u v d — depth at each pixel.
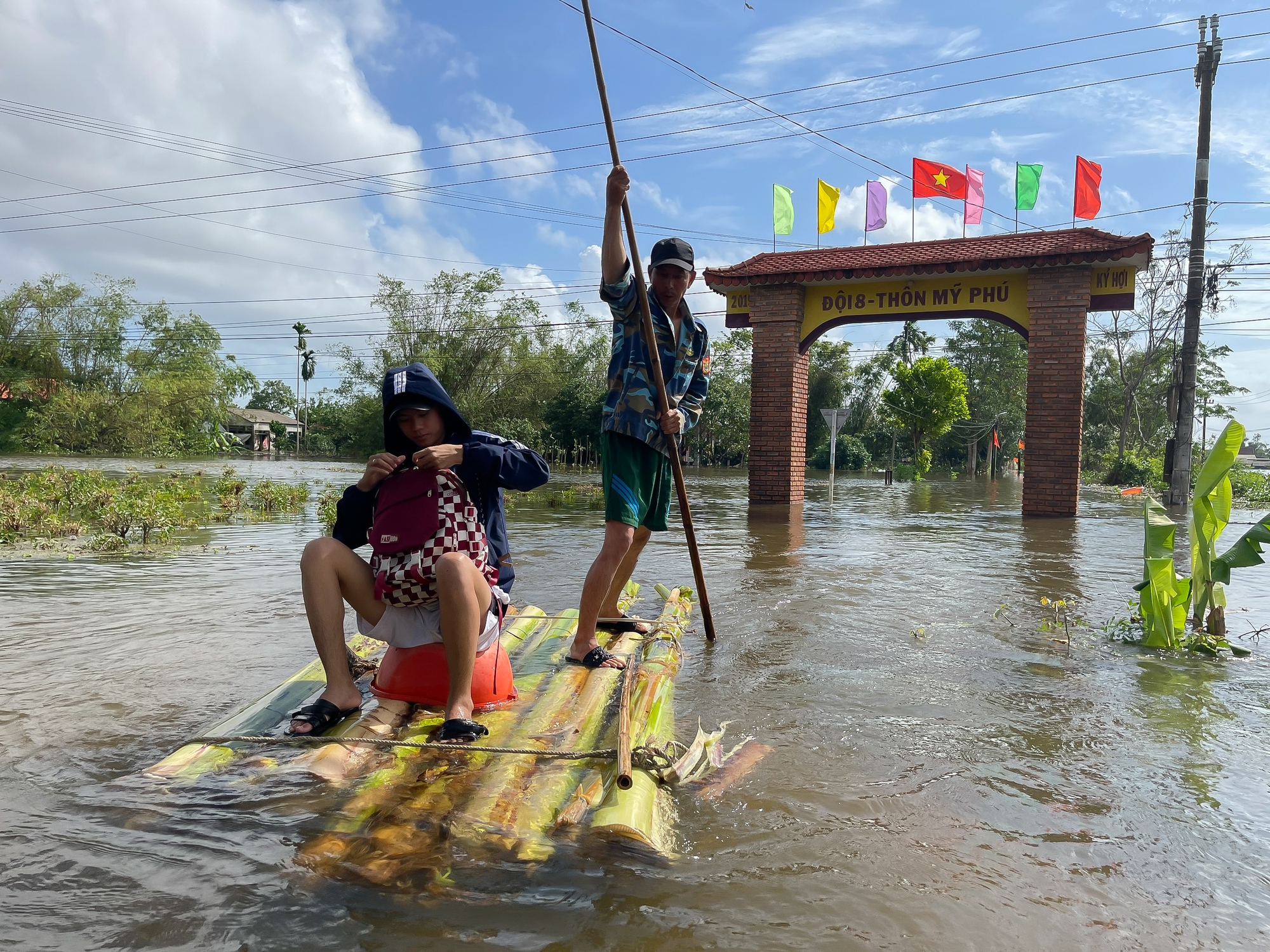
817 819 2.13
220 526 9.73
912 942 1.60
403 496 2.71
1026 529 10.12
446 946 1.52
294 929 1.55
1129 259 10.91
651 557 7.08
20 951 1.46
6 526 8.30
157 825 1.94
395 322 38.31
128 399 41.09
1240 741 2.76
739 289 13.20
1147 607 4.11
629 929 1.60
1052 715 3.01
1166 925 1.68
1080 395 11.41
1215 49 15.97
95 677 3.31
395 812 1.98
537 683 3.07
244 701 3.00
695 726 2.84
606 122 3.50
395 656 2.75
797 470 13.44
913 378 36.50
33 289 42.94
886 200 15.66
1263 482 21.73
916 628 4.33
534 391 40.81
